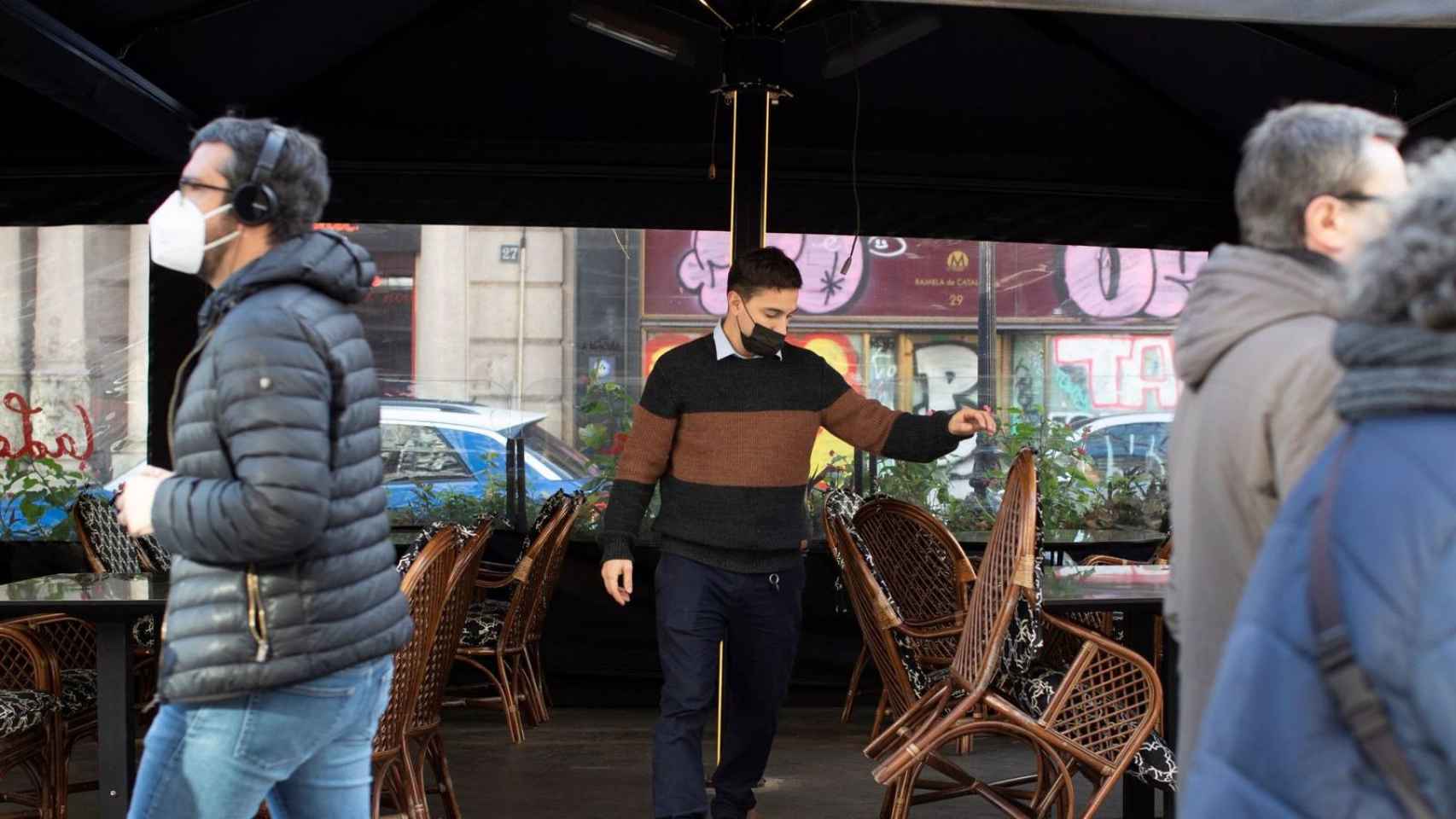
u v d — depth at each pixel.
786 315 3.67
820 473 6.80
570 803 4.57
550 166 5.67
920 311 8.73
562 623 6.31
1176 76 5.12
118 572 4.74
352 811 2.19
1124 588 3.71
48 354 7.71
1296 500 1.21
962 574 4.59
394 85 5.30
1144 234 5.90
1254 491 1.58
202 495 1.91
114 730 3.48
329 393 1.99
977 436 7.09
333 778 2.17
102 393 7.73
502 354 8.55
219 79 4.96
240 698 1.99
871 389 8.74
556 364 8.63
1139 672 3.29
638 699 6.34
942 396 8.72
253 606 1.96
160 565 5.33
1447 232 1.12
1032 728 3.27
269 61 4.94
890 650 3.76
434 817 4.38
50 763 3.79
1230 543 1.61
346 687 2.06
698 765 3.63
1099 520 6.89
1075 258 8.66
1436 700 1.04
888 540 4.68
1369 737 1.08
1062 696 3.29
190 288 5.61
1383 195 1.60
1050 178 5.80
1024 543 3.19
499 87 5.34
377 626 2.08
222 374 1.93
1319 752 1.12
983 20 5.01
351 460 2.05
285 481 1.89
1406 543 1.08
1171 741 3.55
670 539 3.71
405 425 7.57
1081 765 3.54
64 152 5.35
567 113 5.47
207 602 1.98
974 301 8.73
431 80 5.29
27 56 3.72
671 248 8.81
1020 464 3.30
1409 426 1.13
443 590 3.48
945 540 4.66
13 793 4.12
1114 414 8.55
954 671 3.45
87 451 7.70
